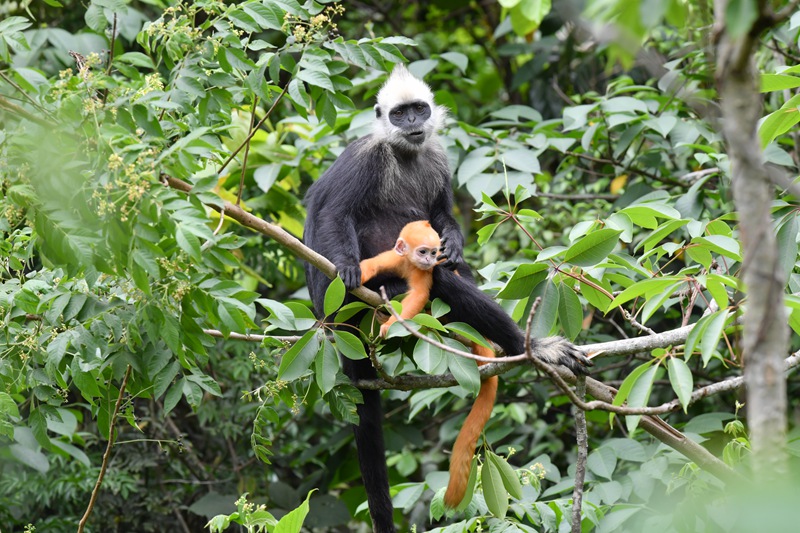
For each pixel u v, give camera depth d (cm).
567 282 878
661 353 780
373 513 980
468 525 866
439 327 801
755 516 274
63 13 1722
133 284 773
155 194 675
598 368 1288
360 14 2098
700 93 804
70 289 824
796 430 663
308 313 845
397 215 1170
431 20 2153
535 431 1429
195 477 1522
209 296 765
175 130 830
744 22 349
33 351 845
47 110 721
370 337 852
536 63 1722
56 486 1312
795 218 816
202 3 828
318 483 1462
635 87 1299
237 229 1430
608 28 402
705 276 726
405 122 1177
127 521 1443
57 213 687
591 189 1551
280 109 1656
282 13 838
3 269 896
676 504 898
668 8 393
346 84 877
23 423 1269
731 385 750
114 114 716
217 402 1473
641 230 1354
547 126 1369
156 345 820
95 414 900
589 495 1010
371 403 1001
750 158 381
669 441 855
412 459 1573
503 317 946
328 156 1466
